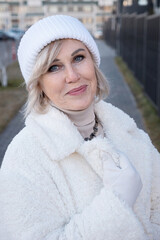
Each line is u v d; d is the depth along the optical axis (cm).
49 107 140
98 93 157
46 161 129
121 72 1337
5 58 1797
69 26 131
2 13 6825
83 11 6169
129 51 1452
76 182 131
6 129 604
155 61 738
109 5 6378
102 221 115
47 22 131
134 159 154
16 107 780
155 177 160
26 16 6266
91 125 151
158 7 2280
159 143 429
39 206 119
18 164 124
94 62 148
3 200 117
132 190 124
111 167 128
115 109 163
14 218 115
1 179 121
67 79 132
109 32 3138
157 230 148
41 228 116
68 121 135
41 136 130
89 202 129
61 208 125
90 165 134
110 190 120
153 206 156
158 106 656
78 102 135
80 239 115
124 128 159
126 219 115
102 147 130
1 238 117
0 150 486
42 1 6153
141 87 991
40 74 131
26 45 134
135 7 2383
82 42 135
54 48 129
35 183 123
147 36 883
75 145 132
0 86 1087
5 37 4266
